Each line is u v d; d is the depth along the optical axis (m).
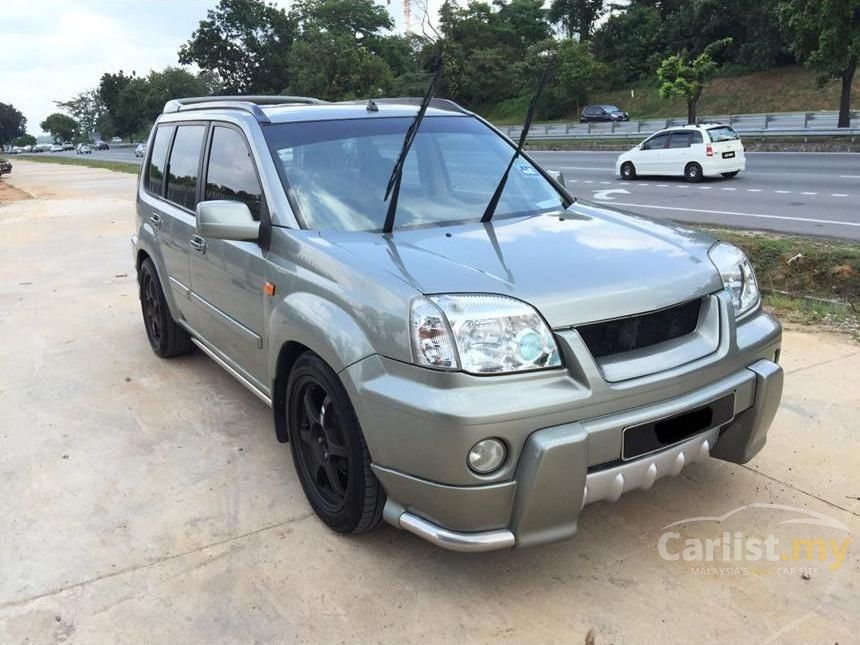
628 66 56.47
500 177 3.84
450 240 3.06
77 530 3.18
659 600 2.63
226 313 3.88
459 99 63.62
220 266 3.82
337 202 3.37
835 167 19.09
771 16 45.78
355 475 2.77
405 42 70.50
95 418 4.35
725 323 2.84
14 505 3.40
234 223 3.25
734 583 2.71
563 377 2.46
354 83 46.78
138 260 5.42
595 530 3.07
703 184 17.72
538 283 2.61
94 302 7.15
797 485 3.34
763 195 14.84
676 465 2.70
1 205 17.84
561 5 70.00
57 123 148.75
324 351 2.75
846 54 24.19
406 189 3.52
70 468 3.74
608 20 61.12
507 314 2.45
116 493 3.48
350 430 2.73
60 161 56.03
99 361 5.37
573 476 2.42
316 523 3.18
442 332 2.40
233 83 77.75
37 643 2.50
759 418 2.91
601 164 25.30
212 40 76.12
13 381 5.00
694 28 53.03
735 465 3.53
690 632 2.46
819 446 3.67
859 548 2.89
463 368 2.38
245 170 3.67
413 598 2.68
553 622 2.53
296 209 3.30
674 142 18.86
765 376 2.87
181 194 4.57
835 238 9.71
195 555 2.97
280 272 3.17
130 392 4.75
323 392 2.99
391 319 2.53
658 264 2.85
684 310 2.80
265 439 4.02
